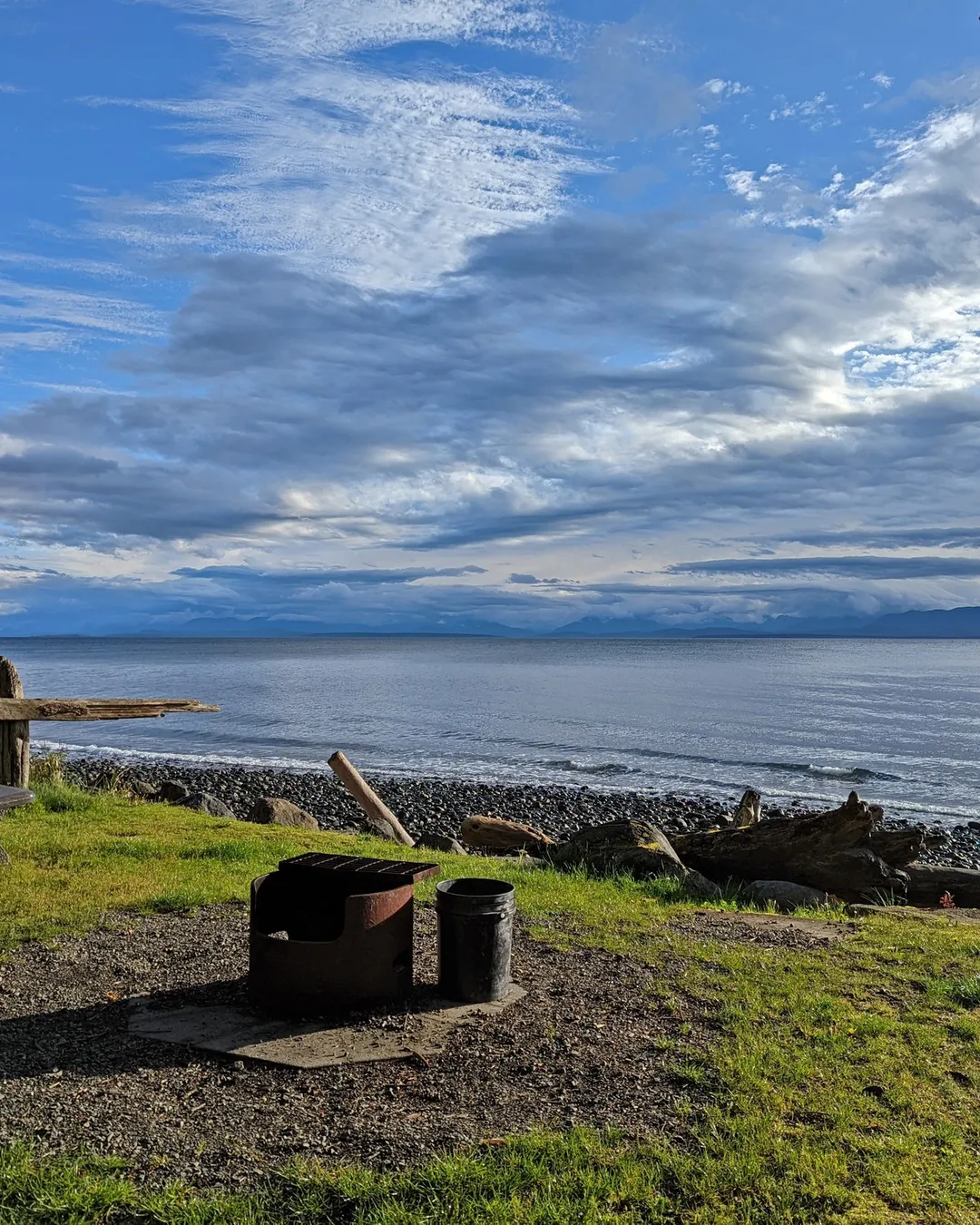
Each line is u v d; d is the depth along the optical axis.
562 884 10.05
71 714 13.16
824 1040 5.34
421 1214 3.60
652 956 7.00
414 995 5.97
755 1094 4.61
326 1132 4.23
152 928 7.44
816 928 8.24
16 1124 4.23
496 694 71.19
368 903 5.67
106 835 11.30
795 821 11.62
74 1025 5.41
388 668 117.56
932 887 11.16
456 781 31.52
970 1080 4.87
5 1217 3.54
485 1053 5.11
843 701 64.50
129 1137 4.16
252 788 29.09
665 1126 4.31
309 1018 5.54
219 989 6.04
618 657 159.12
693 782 32.22
